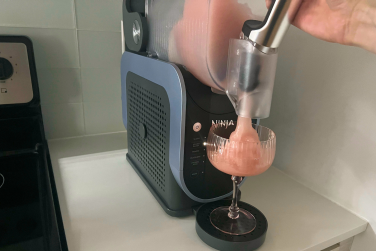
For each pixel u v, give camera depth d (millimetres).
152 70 496
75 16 729
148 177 584
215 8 357
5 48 622
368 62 468
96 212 502
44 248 403
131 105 624
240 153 382
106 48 791
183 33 427
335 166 552
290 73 618
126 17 617
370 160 490
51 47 727
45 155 676
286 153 662
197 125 440
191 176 466
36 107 687
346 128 521
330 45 525
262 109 363
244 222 457
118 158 718
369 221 506
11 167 636
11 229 443
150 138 546
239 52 346
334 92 531
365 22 311
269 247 435
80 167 664
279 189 604
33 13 686
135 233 454
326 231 479
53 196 541
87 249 416
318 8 347
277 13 292
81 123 829
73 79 777
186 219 496
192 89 426
